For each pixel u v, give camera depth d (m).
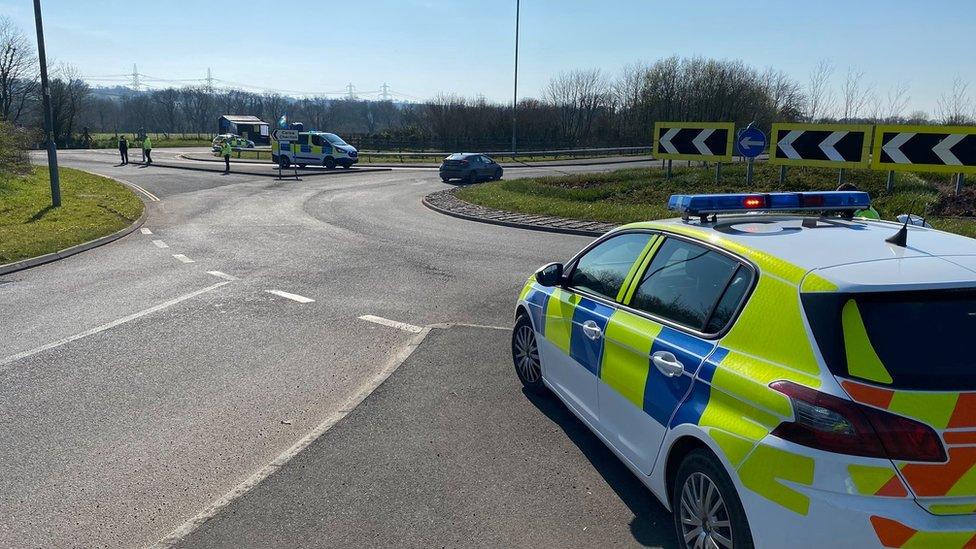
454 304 8.78
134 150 60.03
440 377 6.03
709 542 3.02
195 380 6.11
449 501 3.97
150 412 5.39
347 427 5.00
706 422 2.97
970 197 16.48
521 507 3.89
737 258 3.27
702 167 25.67
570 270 4.88
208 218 18.27
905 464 2.40
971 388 2.48
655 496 3.84
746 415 2.80
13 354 6.84
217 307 8.70
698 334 3.26
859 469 2.43
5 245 12.82
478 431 4.91
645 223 4.29
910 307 2.66
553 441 4.73
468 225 16.89
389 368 6.28
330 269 11.17
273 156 39.03
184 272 11.02
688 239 3.72
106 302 9.01
